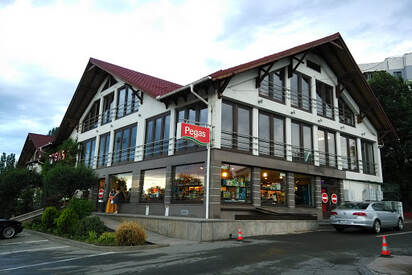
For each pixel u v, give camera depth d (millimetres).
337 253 9023
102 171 22641
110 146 22469
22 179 21672
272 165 16500
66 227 14117
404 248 9930
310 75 20422
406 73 48156
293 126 18672
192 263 7746
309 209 18141
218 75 13984
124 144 21344
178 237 12852
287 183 17438
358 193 22203
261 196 16031
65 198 20609
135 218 15867
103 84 25453
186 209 15117
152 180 18031
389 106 27234
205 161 14555
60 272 7125
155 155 18203
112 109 23484
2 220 14219
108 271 7074
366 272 6562
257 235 13438
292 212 17094
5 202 21719
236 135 15422
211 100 14961
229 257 8453
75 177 18797
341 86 22609
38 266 7922
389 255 8461
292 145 18172
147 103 19672
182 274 6652
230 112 15516
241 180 15320
